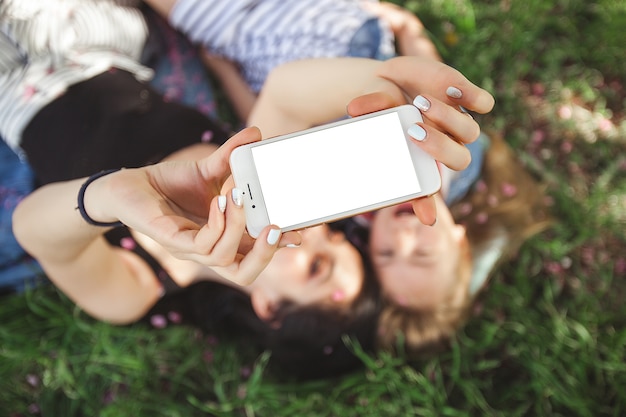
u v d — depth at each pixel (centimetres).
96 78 148
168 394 178
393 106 95
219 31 170
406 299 157
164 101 153
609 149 207
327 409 179
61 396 175
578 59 211
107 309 160
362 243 155
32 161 149
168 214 92
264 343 171
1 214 166
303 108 125
